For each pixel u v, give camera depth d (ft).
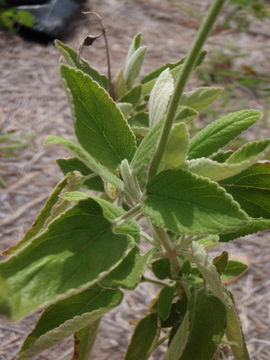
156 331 1.09
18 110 2.65
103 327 1.73
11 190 2.22
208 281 0.95
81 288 0.72
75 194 0.89
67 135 2.52
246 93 2.93
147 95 1.13
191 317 0.97
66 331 0.83
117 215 0.86
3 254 1.03
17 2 3.32
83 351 1.09
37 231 1.02
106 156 0.88
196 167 0.81
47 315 0.90
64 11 3.35
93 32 3.35
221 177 0.83
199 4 3.81
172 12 3.69
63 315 0.90
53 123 2.59
